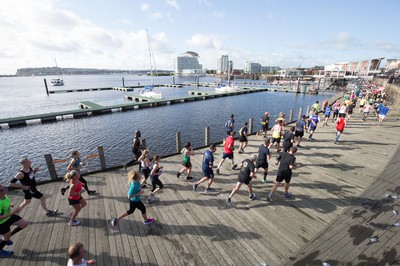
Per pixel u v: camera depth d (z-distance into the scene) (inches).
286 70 5216.5
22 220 189.0
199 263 173.9
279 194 279.0
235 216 234.8
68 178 207.8
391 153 413.7
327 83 3371.1
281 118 459.8
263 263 171.6
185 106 1694.1
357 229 208.8
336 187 292.4
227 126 500.7
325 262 170.6
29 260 179.6
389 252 179.2
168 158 407.8
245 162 249.8
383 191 278.4
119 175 338.6
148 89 2285.9
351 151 428.1
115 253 185.3
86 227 219.5
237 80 6146.7
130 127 1044.5
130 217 235.1
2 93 2795.3
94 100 2064.5
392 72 2263.8
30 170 219.0
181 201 265.3
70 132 960.9
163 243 196.4
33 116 1143.0
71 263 127.2
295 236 202.7
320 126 650.2
